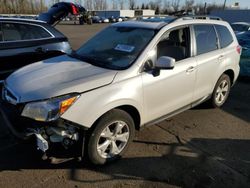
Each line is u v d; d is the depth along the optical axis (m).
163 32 3.56
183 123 4.34
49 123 2.61
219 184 2.89
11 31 5.09
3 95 3.17
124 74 3.07
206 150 3.56
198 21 4.19
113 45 3.73
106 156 3.11
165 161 3.28
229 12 33.97
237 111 4.93
